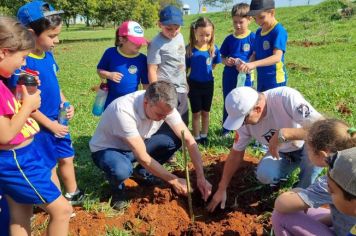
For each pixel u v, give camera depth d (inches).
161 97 138.9
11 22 106.3
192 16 2191.2
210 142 226.2
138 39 188.5
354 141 101.6
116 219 151.8
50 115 153.5
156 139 173.0
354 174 83.6
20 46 106.1
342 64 486.9
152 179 176.9
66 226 123.0
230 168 157.2
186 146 160.7
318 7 1055.6
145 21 1710.1
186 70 229.3
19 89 114.7
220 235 140.9
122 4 1499.8
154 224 147.6
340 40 711.1
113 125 152.3
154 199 157.1
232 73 236.7
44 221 149.6
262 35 213.8
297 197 115.6
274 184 167.2
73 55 808.3
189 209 155.9
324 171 172.6
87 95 386.9
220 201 157.8
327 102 295.4
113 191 161.6
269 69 210.1
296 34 887.7
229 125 139.3
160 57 201.6
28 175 112.8
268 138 155.8
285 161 161.6
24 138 112.6
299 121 141.4
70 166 162.9
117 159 157.2
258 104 141.6
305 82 388.8
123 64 193.0
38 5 141.7
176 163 195.5
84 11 1330.0
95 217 152.1
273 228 128.3
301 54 600.7
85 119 291.1
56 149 156.8
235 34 239.0
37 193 114.2
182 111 215.2
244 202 165.2
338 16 962.1
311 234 116.9
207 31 220.5
